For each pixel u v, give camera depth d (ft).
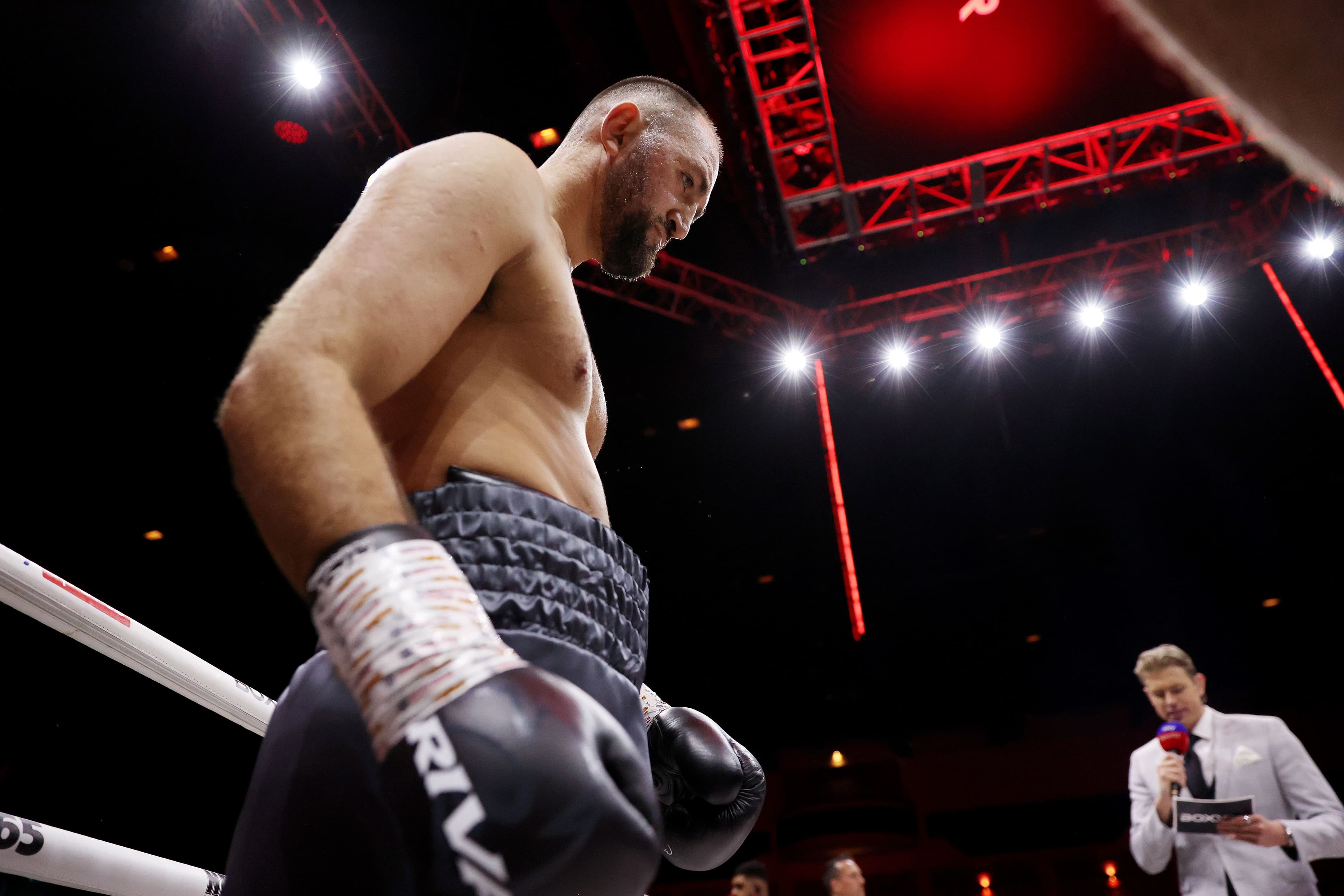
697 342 37.37
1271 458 39.99
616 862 1.63
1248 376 39.42
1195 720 11.10
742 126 28.43
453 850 1.57
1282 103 1.40
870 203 31.27
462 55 27.17
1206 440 40.86
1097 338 38.93
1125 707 43.78
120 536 28.73
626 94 4.04
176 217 25.80
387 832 2.13
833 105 27.61
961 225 31.24
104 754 25.22
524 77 28.19
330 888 2.15
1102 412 41.39
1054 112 27.37
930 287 34.40
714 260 35.09
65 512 27.66
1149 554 41.63
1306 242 31.78
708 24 25.43
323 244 28.30
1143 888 42.19
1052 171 30.32
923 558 43.04
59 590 3.58
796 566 43.06
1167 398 40.70
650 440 41.04
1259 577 40.19
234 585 30.27
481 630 1.88
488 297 3.13
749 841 45.83
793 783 45.98
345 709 2.31
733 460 42.16
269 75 24.16
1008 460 42.29
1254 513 40.42
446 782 1.61
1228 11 1.34
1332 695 39.78
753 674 43.45
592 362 3.79
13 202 23.45
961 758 45.03
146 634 3.97
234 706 4.52
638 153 3.85
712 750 3.41
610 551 2.83
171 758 26.37
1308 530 39.63
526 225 3.00
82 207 24.36
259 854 2.32
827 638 42.68
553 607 2.54
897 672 43.04
